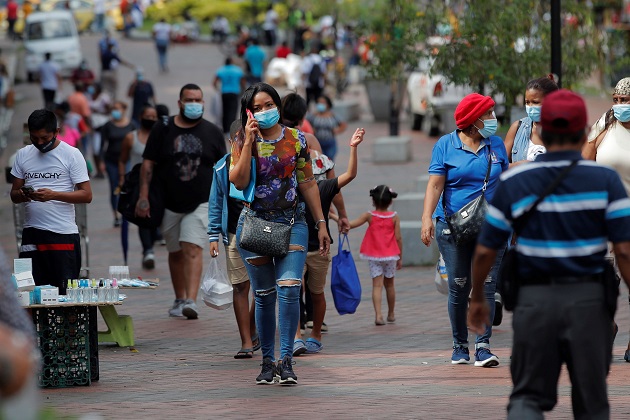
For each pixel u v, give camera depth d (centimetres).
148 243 3650
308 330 2712
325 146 4947
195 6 16538
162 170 2853
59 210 2294
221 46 14275
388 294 2816
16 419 883
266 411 1841
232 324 2830
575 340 1317
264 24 14762
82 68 8819
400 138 6256
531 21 4091
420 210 3862
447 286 2431
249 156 1948
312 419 1772
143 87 6575
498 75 3978
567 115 1341
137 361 2370
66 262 2300
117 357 2420
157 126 2845
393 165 6066
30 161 2275
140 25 16338
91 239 4309
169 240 2902
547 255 1331
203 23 16412
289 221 1995
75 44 11156
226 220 2223
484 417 1769
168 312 2998
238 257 2344
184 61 12731
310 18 14125
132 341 2522
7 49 12775
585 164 1345
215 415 1811
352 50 11150
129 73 11456
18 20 14762
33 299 2067
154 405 1903
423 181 4191
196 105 2795
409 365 2267
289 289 2002
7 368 874
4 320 1027
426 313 2938
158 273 3609
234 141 2019
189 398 1966
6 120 7612
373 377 2147
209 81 10719
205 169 2842
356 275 2612
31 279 2072
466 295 2203
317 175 2452
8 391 877
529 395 1341
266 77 10506
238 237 1994
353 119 8362
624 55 4778
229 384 2098
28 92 9931
